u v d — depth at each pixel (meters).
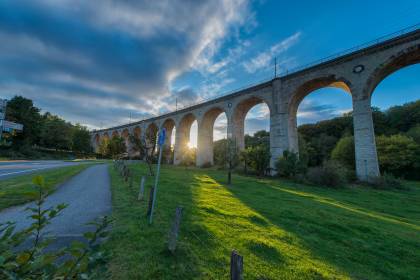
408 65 25.30
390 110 67.00
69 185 13.04
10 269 1.28
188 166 51.53
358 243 6.95
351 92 27.28
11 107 51.41
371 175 24.38
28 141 53.19
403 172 43.25
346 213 11.12
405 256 6.37
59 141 65.38
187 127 58.41
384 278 5.03
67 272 1.45
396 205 15.81
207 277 4.11
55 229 5.91
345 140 46.56
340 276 4.79
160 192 12.12
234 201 11.77
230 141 23.42
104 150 46.62
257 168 31.03
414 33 22.56
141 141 24.53
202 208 9.20
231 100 43.84
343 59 28.08
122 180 16.20
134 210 7.88
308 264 5.14
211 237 6.00
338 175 23.19
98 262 1.54
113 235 5.47
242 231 6.82
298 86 32.91
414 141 44.78
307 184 24.31
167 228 6.24
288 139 33.12
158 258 4.53
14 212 7.22
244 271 4.51
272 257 5.27
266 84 37.31
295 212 10.22
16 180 12.60
